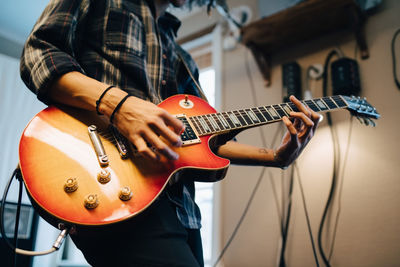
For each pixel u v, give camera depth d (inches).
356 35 81.7
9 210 75.3
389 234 66.7
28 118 129.1
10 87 128.1
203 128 36.4
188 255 28.9
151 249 27.8
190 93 51.3
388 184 70.2
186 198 35.4
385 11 83.5
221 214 90.5
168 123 28.4
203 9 124.6
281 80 95.3
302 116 39.6
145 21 42.8
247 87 101.6
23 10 130.4
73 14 34.7
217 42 114.0
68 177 27.5
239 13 110.1
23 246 75.4
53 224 27.3
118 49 37.4
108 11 39.4
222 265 85.0
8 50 142.8
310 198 78.6
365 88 79.6
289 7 87.8
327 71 87.5
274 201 83.7
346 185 75.0
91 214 26.0
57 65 30.3
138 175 29.2
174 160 30.7
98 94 29.6
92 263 29.9
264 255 80.0
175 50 49.8
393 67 77.8
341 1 78.5
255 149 46.6
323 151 81.0
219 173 33.4
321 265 71.6
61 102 31.6
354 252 69.2
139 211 26.9
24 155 28.0
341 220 72.9
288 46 96.9
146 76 37.9
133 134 27.6
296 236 77.2
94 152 29.7
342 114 81.4
